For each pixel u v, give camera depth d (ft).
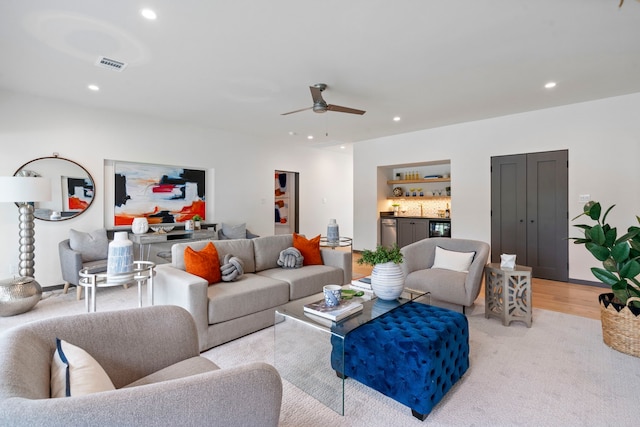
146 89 12.74
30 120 13.30
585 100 14.25
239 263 10.28
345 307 7.46
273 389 3.38
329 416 5.92
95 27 8.32
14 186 10.75
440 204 21.86
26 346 3.51
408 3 7.39
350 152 28.58
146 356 4.68
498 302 10.35
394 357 6.26
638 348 7.84
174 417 2.77
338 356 7.24
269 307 9.66
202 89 12.78
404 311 7.75
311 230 26.22
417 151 20.11
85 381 3.20
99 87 12.51
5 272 12.94
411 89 12.80
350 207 29.68
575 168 14.75
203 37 8.84
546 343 8.72
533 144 15.83
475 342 8.80
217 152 19.88
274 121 17.78
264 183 22.59
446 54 9.88
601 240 8.40
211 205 19.86
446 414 5.90
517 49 9.57
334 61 10.34
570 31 8.59
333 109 12.15
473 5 7.48
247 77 11.57
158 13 7.72
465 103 14.58
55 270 13.97
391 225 22.35
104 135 15.37
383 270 8.09
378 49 9.55
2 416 2.28
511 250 16.67
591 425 5.57
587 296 13.03
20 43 9.11
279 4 7.40
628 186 13.56
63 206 14.17
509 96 13.66
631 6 7.48
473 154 17.80
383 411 6.06
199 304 8.04
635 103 13.35
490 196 17.28
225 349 8.36
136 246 16.61
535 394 6.45
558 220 15.26
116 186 16.07
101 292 13.50
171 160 17.78
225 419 3.05
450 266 11.56
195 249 10.28
